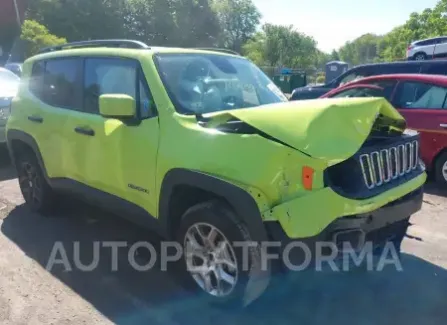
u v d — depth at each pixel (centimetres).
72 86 450
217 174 304
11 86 862
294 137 285
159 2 5188
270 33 6469
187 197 347
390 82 745
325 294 360
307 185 287
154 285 374
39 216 527
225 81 405
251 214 289
